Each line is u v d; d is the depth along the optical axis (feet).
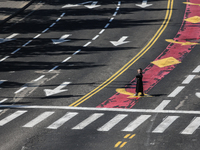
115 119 170.71
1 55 271.69
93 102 192.54
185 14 341.41
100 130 160.15
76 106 188.14
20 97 203.10
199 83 211.00
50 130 162.61
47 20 345.10
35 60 260.21
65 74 233.55
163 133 154.51
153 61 248.32
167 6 366.63
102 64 247.50
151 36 295.07
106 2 391.04
